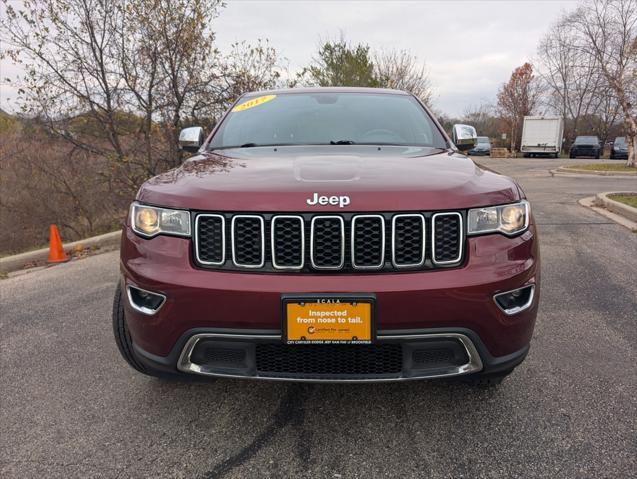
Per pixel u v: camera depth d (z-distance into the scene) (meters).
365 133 3.06
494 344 1.97
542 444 2.08
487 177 2.23
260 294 1.87
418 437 2.15
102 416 2.36
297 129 3.12
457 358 1.97
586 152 30.20
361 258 1.93
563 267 4.69
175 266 1.97
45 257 5.71
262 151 2.77
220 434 2.20
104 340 3.27
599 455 2.01
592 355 2.90
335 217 1.91
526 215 2.13
